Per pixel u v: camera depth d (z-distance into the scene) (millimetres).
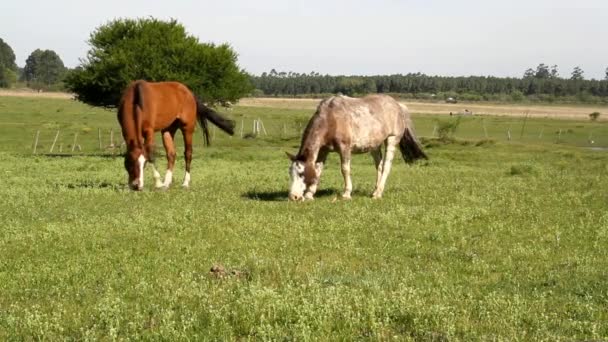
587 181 20797
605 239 11305
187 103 19688
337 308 6992
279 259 9742
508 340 6156
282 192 17766
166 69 39438
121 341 6230
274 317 6805
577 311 7141
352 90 179250
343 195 16500
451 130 56188
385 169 17203
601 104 171625
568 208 14820
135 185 17750
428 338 6324
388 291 7941
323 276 8695
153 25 41688
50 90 185000
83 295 7910
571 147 44344
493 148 41281
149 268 9258
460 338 6324
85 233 11695
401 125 17500
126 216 13492
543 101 179750
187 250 10391
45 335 6410
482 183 20344
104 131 52312
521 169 24812
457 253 10320
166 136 19766
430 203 15586
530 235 11766
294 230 12000
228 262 9602
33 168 25422
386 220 12984
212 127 54656
